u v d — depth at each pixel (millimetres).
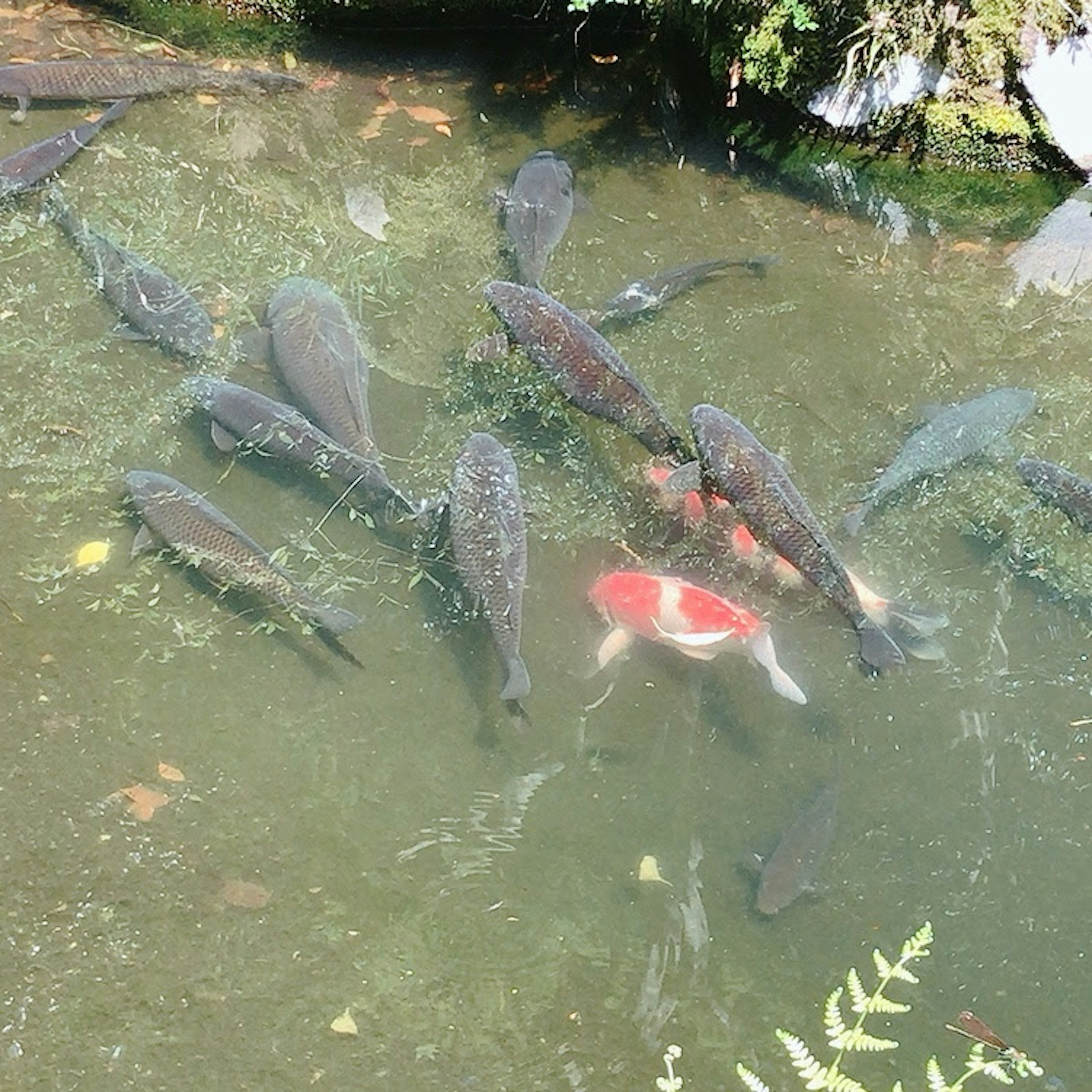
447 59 5191
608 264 4613
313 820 3592
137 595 3836
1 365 4191
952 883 3584
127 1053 3322
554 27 5223
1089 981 3494
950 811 3664
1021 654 3879
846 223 4828
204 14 5223
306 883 3520
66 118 4879
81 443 4070
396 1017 3391
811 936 3516
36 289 4359
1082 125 4867
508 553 3799
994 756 3738
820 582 3816
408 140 4941
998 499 4117
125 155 4781
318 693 3744
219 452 4086
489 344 4305
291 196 4734
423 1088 3324
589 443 4172
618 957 3477
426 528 3990
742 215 4816
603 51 5207
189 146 4848
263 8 5203
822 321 4520
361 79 5117
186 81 4965
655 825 3623
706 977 3463
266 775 3637
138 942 3432
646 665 3818
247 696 3730
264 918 3477
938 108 4902
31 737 3631
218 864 3525
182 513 3865
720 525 3982
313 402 4129
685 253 4676
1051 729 3781
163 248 4516
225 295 4430
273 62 5141
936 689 3820
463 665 3795
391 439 4160
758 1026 3416
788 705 3779
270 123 4957
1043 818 3670
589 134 5004
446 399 4246
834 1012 2924
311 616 3793
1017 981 3486
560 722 3736
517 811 3627
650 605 3775
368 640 3816
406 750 3686
